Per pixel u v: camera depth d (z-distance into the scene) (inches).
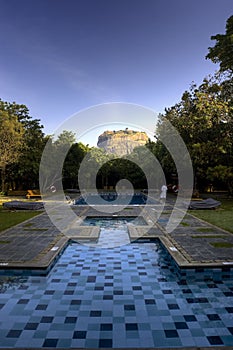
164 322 124.0
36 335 114.1
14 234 277.7
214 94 618.8
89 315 130.0
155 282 170.4
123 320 125.7
